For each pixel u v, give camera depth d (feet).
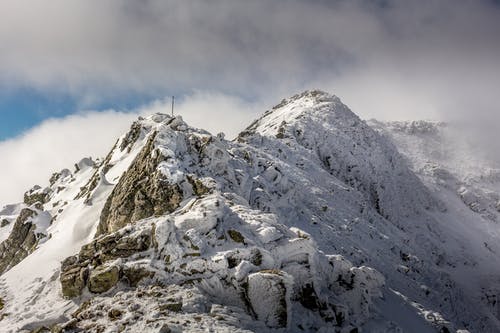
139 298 48.70
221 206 60.29
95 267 55.88
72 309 52.85
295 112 274.57
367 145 262.26
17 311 56.24
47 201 160.66
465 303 150.92
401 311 80.23
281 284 50.98
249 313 49.90
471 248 243.60
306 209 119.24
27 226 105.60
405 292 106.52
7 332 49.11
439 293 132.36
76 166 168.35
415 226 227.81
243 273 51.42
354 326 57.11
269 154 173.17
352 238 127.44
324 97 296.71
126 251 55.98
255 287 50.37
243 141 176.96
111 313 45.60
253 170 112.37
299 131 229.86
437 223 257.34
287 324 50.39
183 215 61.16
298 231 64.44
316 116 259.19
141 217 72.49
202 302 48.11
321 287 62.90
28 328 48.67
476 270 205.87
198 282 51.62
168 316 44.06
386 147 282.36
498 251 264.11
